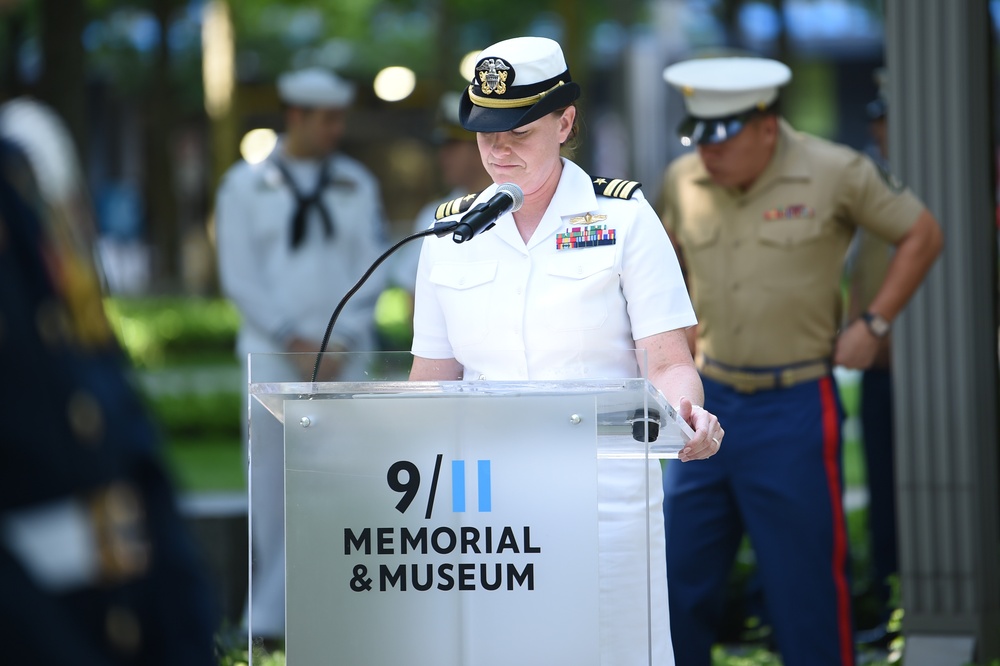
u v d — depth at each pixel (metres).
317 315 18.62
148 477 5.97
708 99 13.26
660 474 9.29
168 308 56.09
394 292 54.16
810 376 13.18
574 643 7.91
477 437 7.94
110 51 71.69
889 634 16.80
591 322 9.44
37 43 51.50
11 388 5.51
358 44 77.00
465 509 7.95
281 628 8.38
